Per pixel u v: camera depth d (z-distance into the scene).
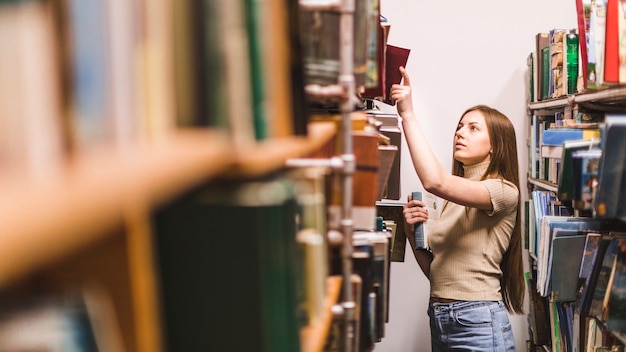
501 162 2.72
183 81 0.50
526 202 3.82
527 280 3.68
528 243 3.78
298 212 0.85
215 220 0.58
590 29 1.84
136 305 0.36
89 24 0.37
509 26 3.92
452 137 3.97
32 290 0.32
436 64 3.95
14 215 0.23
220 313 0.58
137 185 0.32
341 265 1.27
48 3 0.34
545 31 3.92
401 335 4.00
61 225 0.25
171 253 0.58
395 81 2.43
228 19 0.56
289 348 0.66
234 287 0.58
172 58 0.50
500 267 2.75
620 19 1.75
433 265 2.74
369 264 1.32
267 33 0.69
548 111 3.68
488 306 2.60
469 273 2.62
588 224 2.06
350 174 1.16
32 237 0.24
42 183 0.28
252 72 0.65
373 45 1.29
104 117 0.38
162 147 0.41
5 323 0.30
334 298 1.12
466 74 3.95
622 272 1.77
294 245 0.70
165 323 0.59
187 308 0.59
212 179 0.57
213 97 0.53
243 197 0.60
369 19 1.27
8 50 0.32
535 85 3.70
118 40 0.40
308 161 1.00
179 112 0.50
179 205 0.58
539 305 3.52
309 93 1.14
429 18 3.93
